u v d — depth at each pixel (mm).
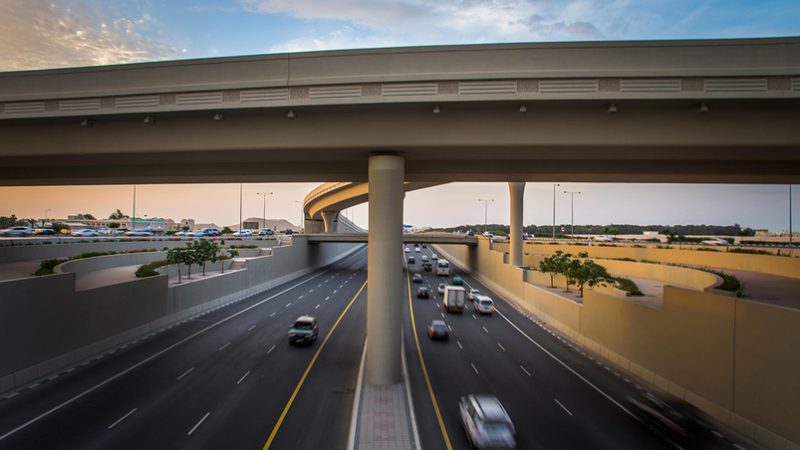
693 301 19641
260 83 18344
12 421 16797
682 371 20234
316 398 19484
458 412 18219
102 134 20469
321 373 23031
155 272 39688
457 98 17453
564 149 18953
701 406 18750
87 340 26094
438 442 15453
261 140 19656
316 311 42281
